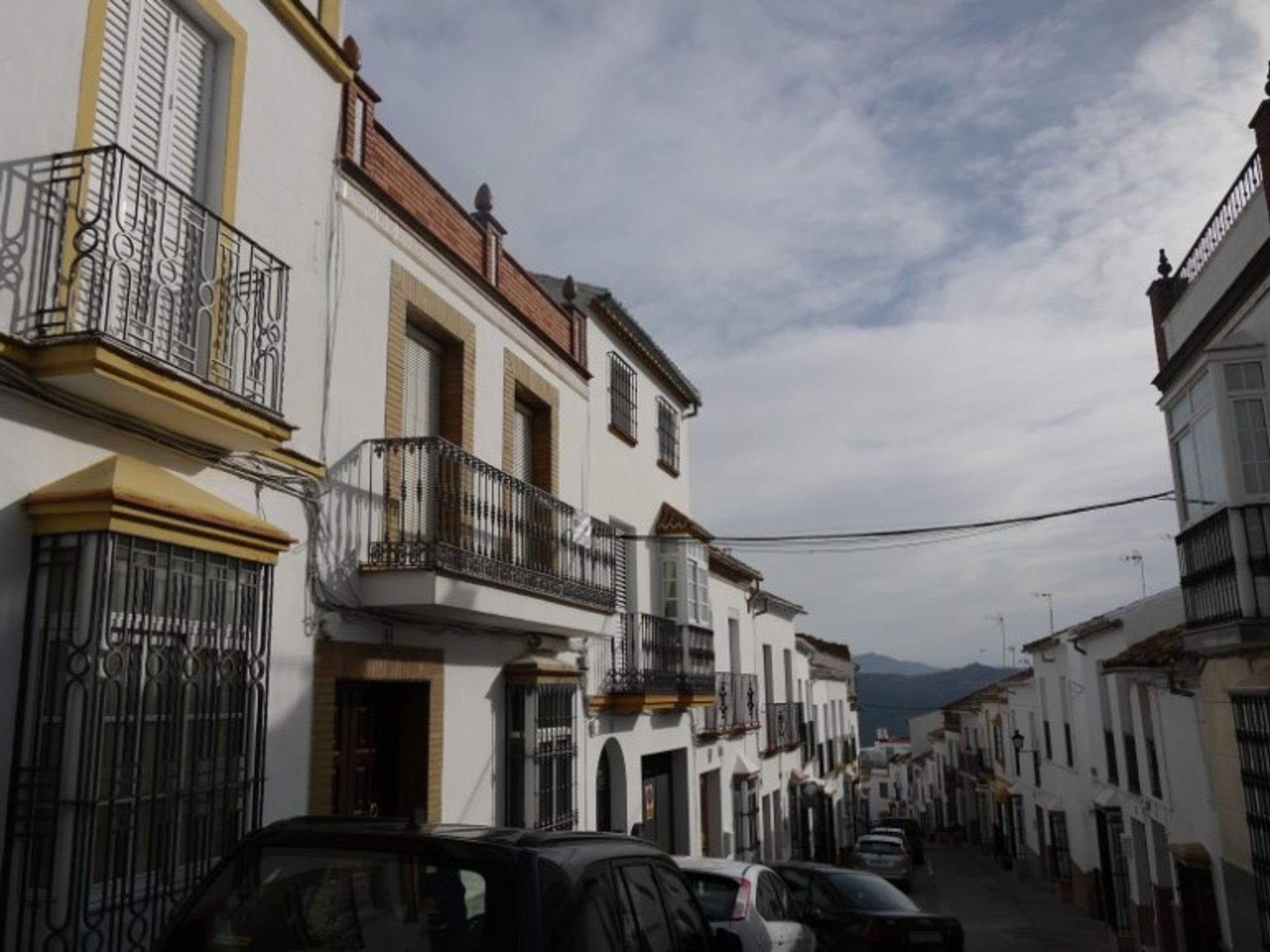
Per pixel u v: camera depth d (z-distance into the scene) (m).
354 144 8.77
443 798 9.43
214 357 6.58
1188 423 11.77
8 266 5.30
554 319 13.45
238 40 7.34
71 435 5.66
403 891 3.70
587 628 11.76
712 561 20.73
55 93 5.67
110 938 5.27
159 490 5.80
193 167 6.98
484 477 10.00
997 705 37.97
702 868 9.48
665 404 18.55
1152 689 14.90
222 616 6.37
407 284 9.46
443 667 9.60
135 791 5.48
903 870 29.27
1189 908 12.83
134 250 5.73
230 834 6.34
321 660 7.76
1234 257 10.95
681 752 17.64
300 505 7.67
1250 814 10.80
